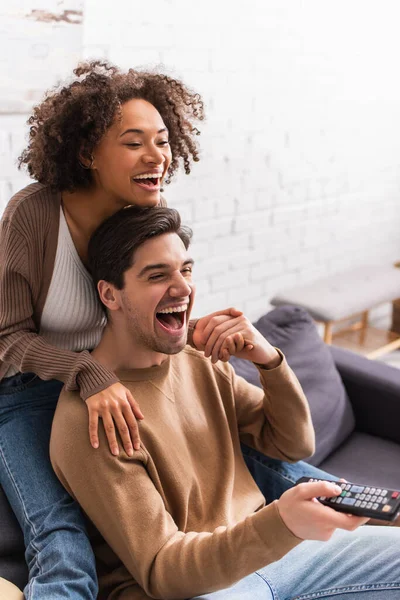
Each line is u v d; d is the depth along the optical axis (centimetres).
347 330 374
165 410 141
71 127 133
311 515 112
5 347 142
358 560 140
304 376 202
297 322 210
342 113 347
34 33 237
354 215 376
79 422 129
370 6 339
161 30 271
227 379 154
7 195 250
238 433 160
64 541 127
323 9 320
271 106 316
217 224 313
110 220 136
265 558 119
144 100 138
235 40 294
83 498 128
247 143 312
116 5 257
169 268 133
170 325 139
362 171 370
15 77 238
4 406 150
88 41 254
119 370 140
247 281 335
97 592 126
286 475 163
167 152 139
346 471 200
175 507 136
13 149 246
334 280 338
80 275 143
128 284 133
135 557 124
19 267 139
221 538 120
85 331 152
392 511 108
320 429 199
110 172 136
